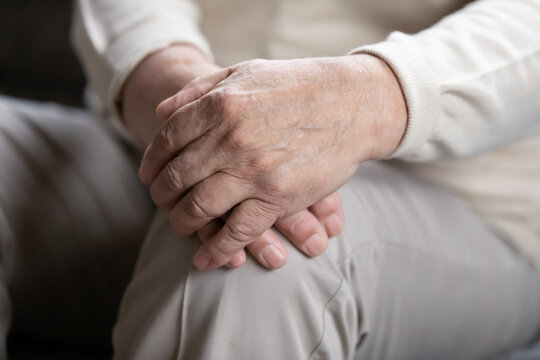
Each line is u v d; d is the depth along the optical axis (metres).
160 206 0.62
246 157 0.57
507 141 0.69
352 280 0.63
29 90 1.23
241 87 0.58
